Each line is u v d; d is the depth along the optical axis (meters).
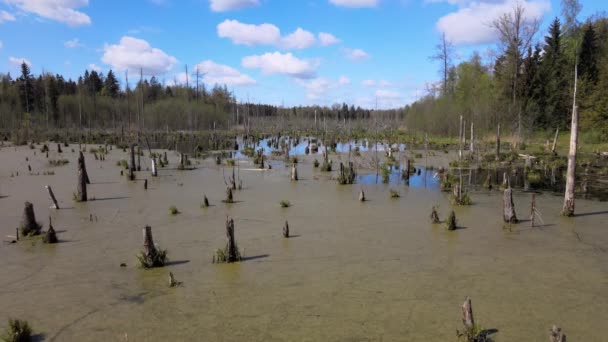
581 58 40.44
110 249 9.41
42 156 29.66
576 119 11.84
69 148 36.66
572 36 41.81
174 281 7.38
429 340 5.47
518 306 6.45
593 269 7.99
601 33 45.47
